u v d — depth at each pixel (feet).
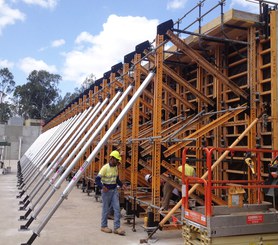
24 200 27.12
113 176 19.44
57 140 34.35
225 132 23.40
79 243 16.98
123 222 21.93
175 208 17.42
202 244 12.69
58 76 169.89
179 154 26.58
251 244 12.87
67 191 16.98
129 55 25.25
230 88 20.58
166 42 19.26
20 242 16.99
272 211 14.57
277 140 19.11
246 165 20.71
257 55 20.84
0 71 170.60
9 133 106.11
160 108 18.97
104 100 27.55
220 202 19.52
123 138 24.81
